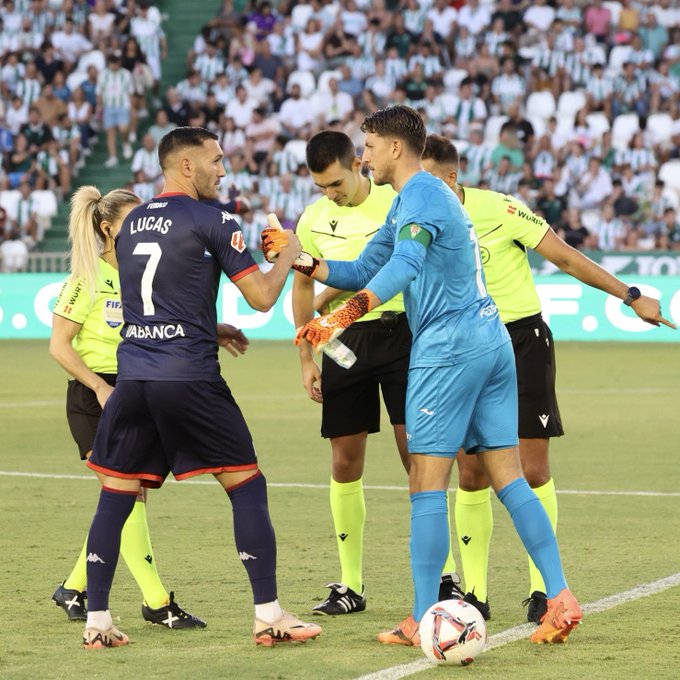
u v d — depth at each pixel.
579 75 92.38
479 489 19.42
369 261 18.27
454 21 96.19
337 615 19.34
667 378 57.31
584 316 73.06
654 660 16.14
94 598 17.09
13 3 102.56
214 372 17.19
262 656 16.53
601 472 33.81
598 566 22.33
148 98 99.88
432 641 15.87
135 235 17.28
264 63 97.88
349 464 20.05
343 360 16.42
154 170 91.19
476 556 19.53
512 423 17.55
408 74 93.44
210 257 17.19
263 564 17.12
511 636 17.70
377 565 22.86
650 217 81.75
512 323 20.22
